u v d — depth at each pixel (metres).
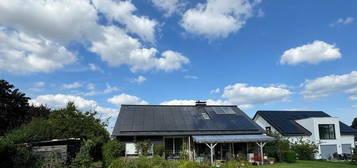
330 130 40.53
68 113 23.31
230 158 27.25
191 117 32.69
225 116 33.91
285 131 38.66
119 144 23.09
